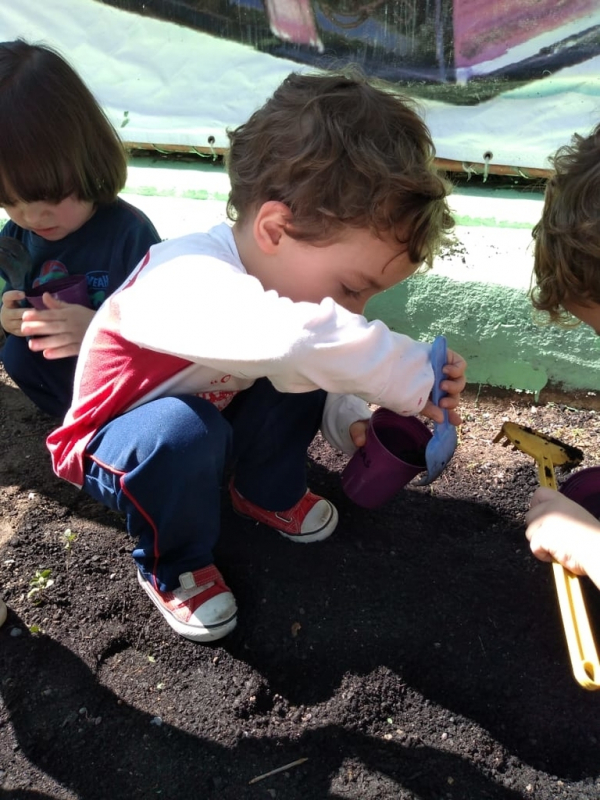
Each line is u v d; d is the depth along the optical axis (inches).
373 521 66.1
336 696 52.9
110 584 60.2
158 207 88.6
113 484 51.6
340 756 49.9
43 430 77.8
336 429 59.1
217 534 55.8
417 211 45.5
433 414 49.0
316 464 72.9
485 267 75.6
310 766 49.3
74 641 56.0
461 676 54.1
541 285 51.6
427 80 84.0
